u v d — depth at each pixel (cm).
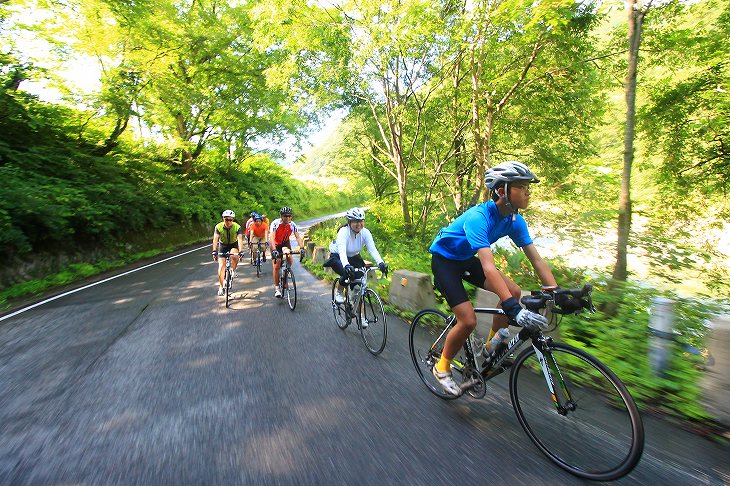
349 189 3178
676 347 356
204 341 511
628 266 638
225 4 2031
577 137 1375
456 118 1588
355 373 391
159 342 513
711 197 968
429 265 1033
